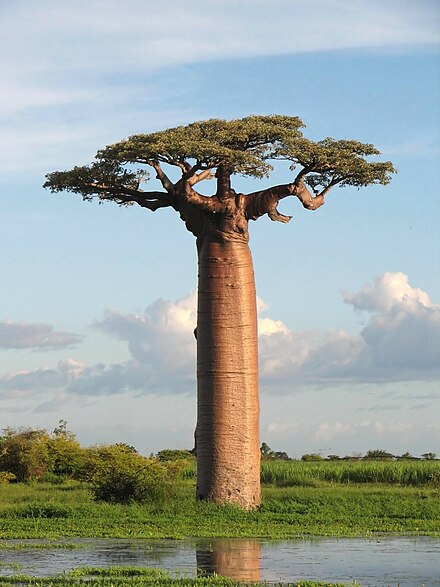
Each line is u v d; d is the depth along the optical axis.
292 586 14.28
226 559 17.08
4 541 19.44
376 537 20.38
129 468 26.31
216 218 26.38
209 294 26.17
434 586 14.59
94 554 17.62
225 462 25.62
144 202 27.67
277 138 25.75
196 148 24.53
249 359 26.12
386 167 27.12
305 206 27.14
